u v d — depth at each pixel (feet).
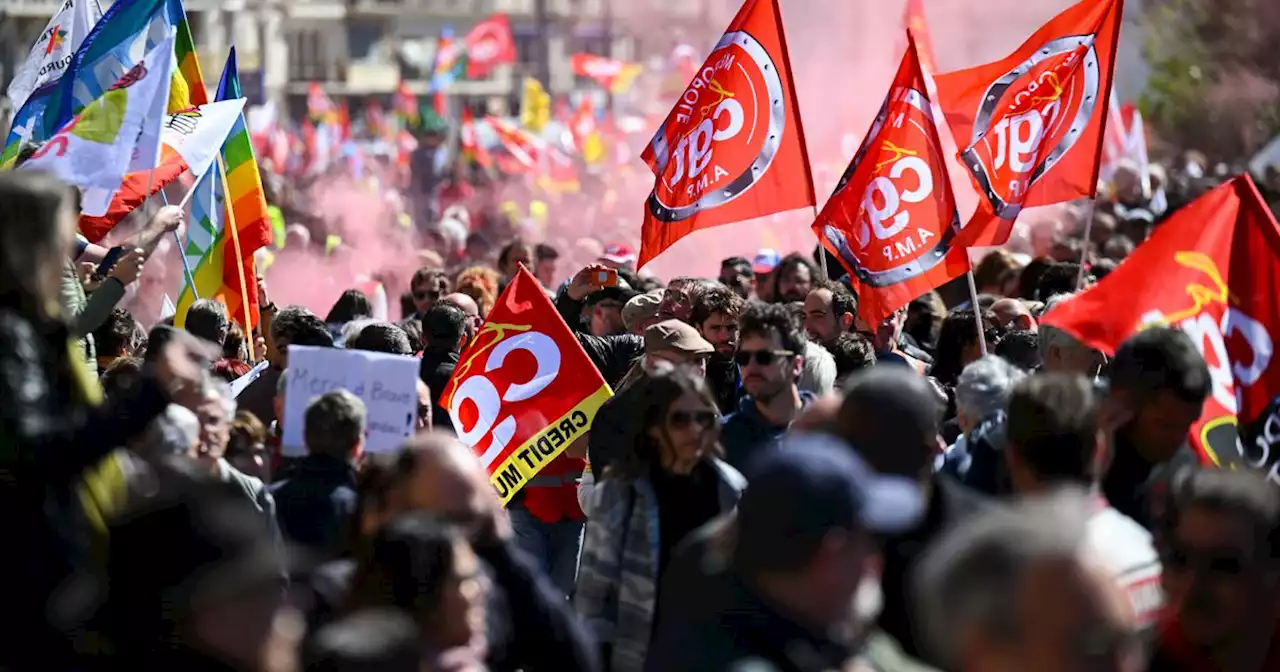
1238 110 210.59
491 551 28.12
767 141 54.70
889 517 21.70
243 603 23.47
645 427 33.22
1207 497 25.31
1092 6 55.47
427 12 402.31
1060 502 18.58
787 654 21.47
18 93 57.21
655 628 30.09
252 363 56.90
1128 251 88.84
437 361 51.96
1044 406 27.35
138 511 23.88
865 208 54.34
